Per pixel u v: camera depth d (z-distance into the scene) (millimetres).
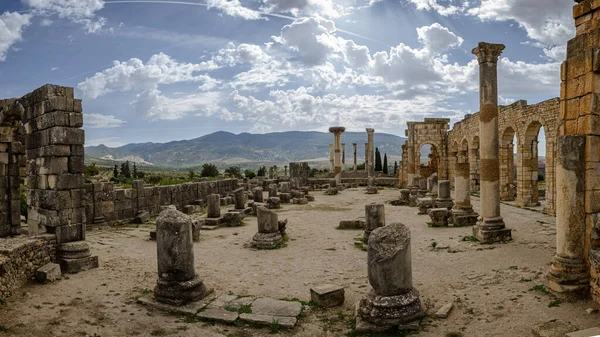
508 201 33281
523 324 8992
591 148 10422
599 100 10391
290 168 54781
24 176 19891
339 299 10922
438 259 15148
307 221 26281
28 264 12539
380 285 9508
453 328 9102
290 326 9516
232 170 93625
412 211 29828
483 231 17109
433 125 52562
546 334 8062
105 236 20797
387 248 9586
